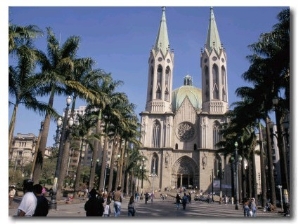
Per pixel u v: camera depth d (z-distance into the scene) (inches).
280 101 1051.3
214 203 2384.4
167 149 3479.3
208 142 3489.2
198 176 3410.4
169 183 3356.3
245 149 2084.2
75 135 1603.1
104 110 1692.9
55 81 968.3
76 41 1093.8
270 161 1376.7
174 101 4362.7
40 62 1026.1
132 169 2947.8
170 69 3917.3
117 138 2069.4
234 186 2406.5
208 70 3801.7
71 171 4409.5
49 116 973.2
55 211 839.7
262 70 1159.0
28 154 5260.8
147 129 3609.7
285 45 1016.9
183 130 3690.9
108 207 612.1
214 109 3631.9
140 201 2188.7
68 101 949.8
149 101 3777.1
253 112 1409.9
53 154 3309.5
